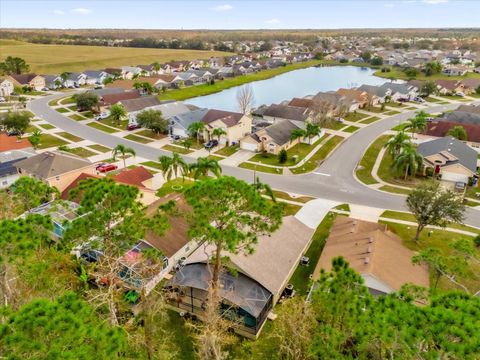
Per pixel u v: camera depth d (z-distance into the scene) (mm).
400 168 62750
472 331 14219
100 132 89000
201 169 54812
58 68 186875
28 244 20078
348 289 19047
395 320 16031
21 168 56312
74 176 55125
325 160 72812
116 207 24656
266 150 76812
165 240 39812
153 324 27078
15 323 14250
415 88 130750
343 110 101562
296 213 52156
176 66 199375
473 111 98375
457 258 33469
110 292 23797
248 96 118375
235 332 31391
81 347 14602
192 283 32688
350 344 20062
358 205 54875
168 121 87125
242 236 25188
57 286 23562
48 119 98750
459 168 62344
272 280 34062
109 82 151625
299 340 22938
